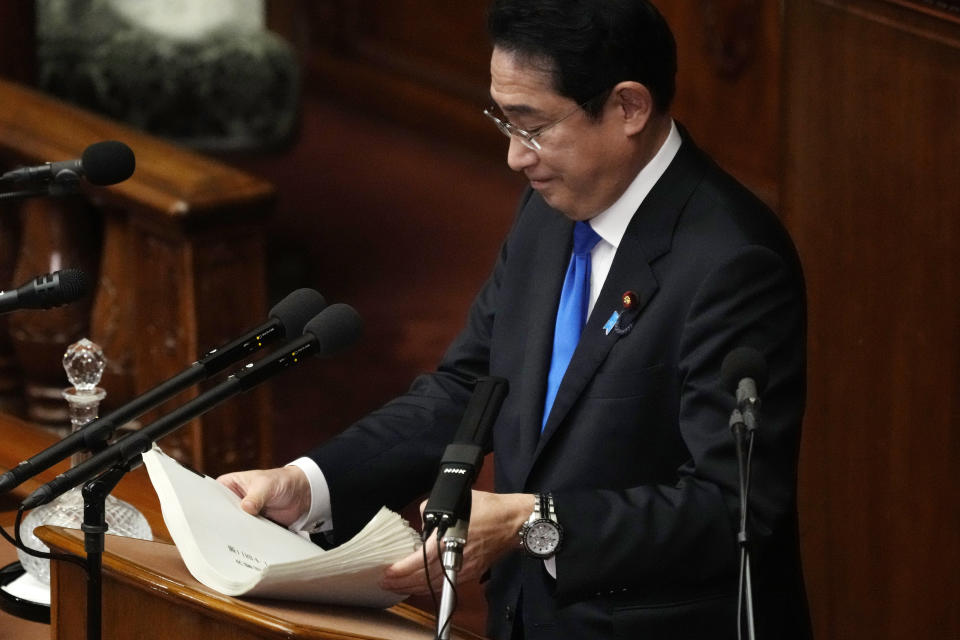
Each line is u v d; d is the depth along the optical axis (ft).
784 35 46.55
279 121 82.53
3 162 59.62
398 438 34.27
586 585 29.66
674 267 31.30
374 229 93.76
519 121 30.78
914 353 43.52
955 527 43.04
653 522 29.55
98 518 25.41
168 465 28.04
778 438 29.99
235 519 28.19
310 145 106.73
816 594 48.65
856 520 46.73
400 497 34.27
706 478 29.99
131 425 56.03
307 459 33.24
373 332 80.43
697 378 30.40
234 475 31.68
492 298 35.83
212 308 54.34
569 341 32.83
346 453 33.58
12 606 32.76
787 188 47.39
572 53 29.89
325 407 73.00
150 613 25.84
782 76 46.91
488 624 34.53
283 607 25.53
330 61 115.03
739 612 25.34
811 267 46.88
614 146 30.91
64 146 57.36
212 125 81.66
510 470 33.01
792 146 46.93
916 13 41.57
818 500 48.06
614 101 30.53
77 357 33.99
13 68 69.10
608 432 31.37
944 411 42.75
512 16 30.22
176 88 80.59
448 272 88.43
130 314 56.80
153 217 53.52
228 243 54.13
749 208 31.78
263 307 55.77
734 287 30.48
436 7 107.34
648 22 30.58
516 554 33.53
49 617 32.55
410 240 92.43
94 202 56.03
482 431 25.00
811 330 47.32
